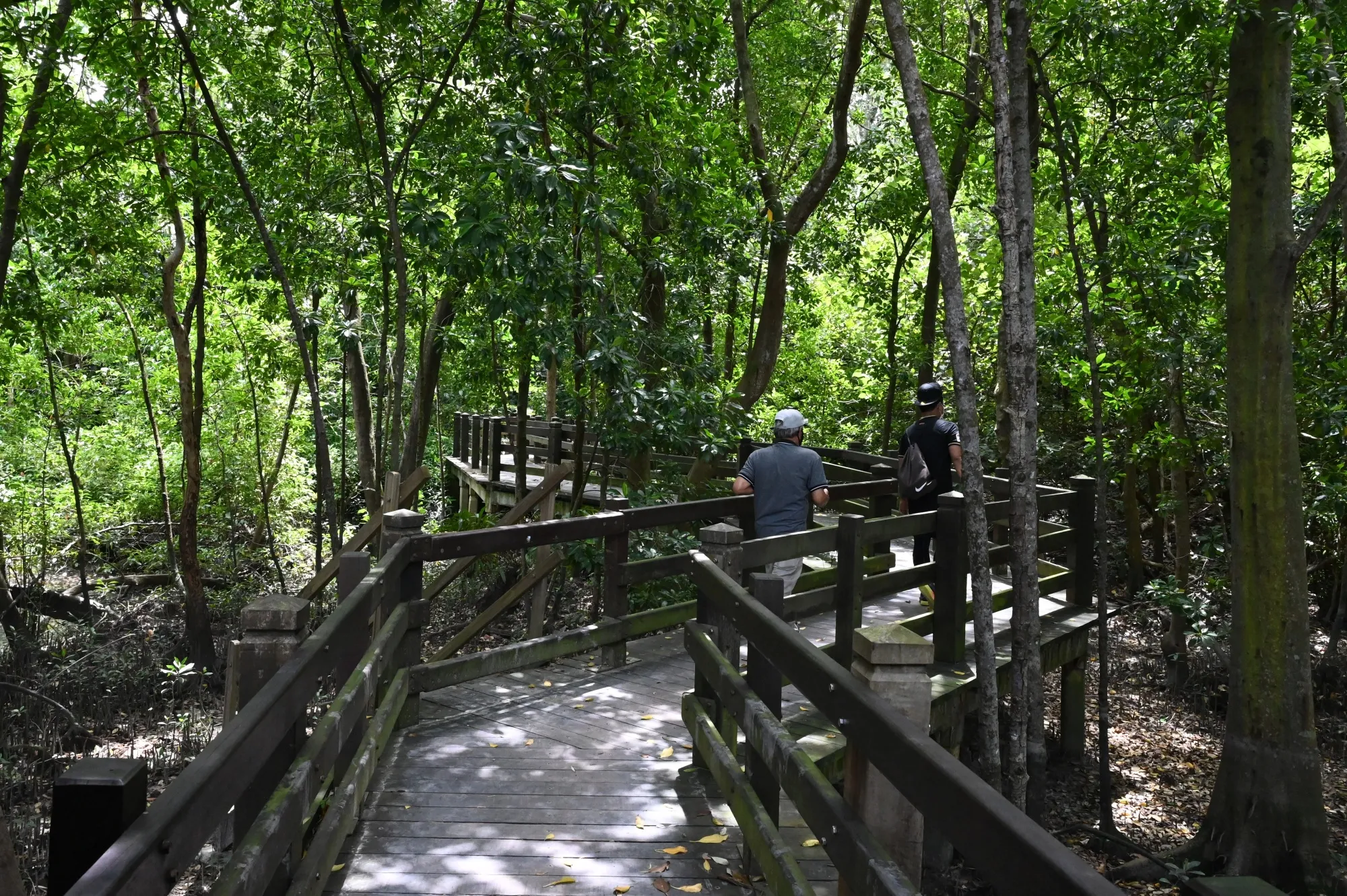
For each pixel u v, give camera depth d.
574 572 9.53
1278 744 7.25
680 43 10.03
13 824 7.11
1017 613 6.25
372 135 11.84
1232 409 7.47
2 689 10.12
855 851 2.43
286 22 11.67
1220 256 9.51
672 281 11.03
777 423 7.10
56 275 13.27
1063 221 13.42
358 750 4.12
